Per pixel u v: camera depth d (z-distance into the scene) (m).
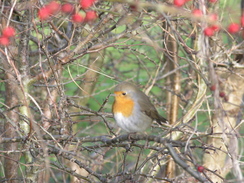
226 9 9.36
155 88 19.48
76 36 10.89
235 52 9.22
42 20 7.88
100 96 18.19
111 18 8.77
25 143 8.34
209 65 6.71
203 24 7.26
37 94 12.48
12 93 10.40
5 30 7.26
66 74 14.10
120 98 9.65
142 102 9.77
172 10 6.57
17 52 9.72
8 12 8.66
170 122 12.79
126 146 8.19
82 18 8.01
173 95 12.77
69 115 9.34
